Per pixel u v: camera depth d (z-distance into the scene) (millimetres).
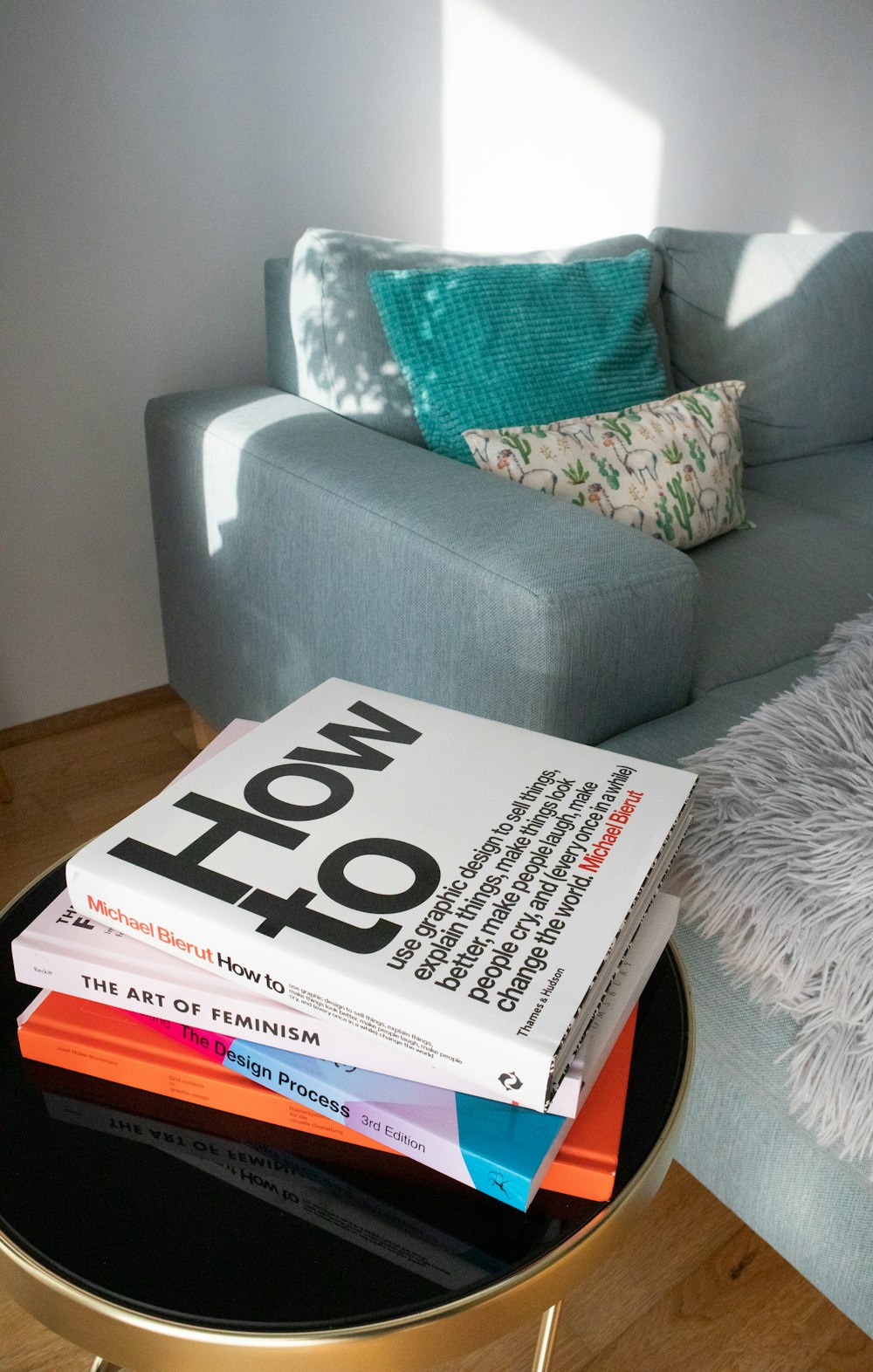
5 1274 464
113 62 1448
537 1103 428
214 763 593
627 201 2158
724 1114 824
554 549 984
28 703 1735
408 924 478
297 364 1497
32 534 1639
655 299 1717
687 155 2215
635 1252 954
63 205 1483
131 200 1538
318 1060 489
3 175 1422
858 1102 685
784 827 773
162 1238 464
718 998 799
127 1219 471
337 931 472
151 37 1465
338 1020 464
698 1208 1002
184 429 1418
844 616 1271
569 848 529
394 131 1761
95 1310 437
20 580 1653
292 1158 500
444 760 604
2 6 1341
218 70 1539
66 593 1707
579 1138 484
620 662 971
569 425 1306
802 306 1831
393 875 507
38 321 1524
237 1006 487
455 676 1021
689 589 1006
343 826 542
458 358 1353
